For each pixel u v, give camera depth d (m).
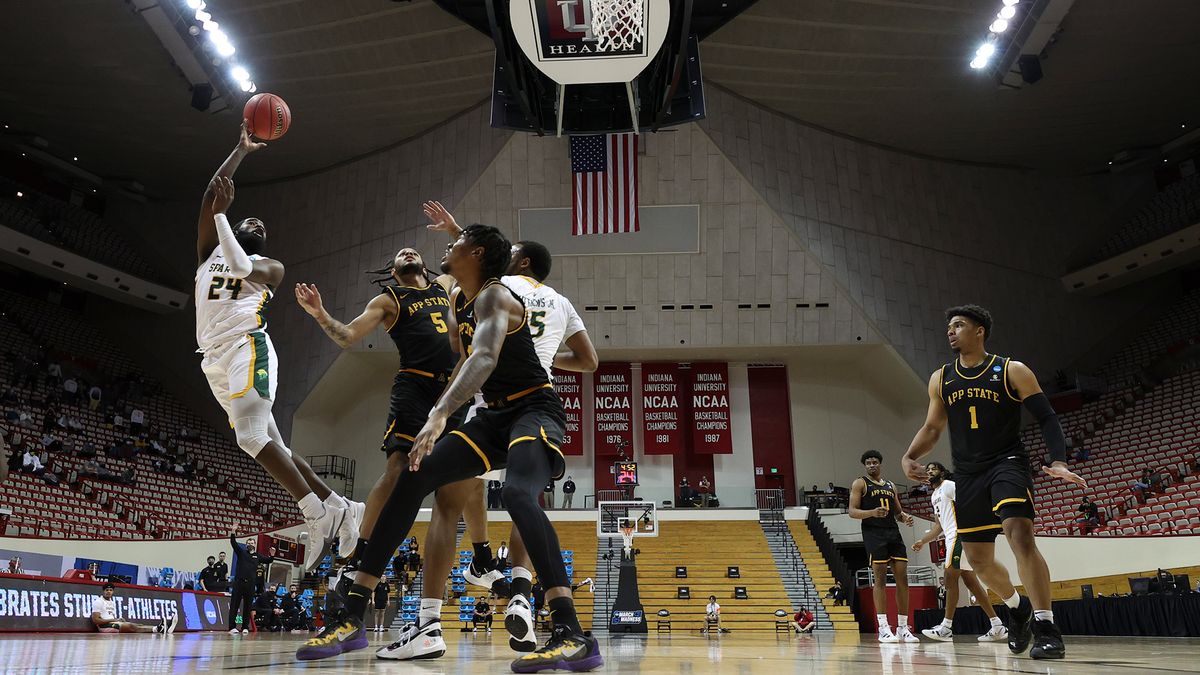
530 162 22.77
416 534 22.30
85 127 23.81
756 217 23.80
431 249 23.61
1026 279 26.78
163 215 29.09
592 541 23.42
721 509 24.77
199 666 2.37
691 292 24.81
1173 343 25.53
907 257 25.28
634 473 24.89
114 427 23.22
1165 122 24.69
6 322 25.47
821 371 28.41
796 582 21.28
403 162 24.58
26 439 19.14
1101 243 27.75
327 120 22.98
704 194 23.59
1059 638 3.53
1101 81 21.78
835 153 24.92
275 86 21.12
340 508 3.51
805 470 27.41
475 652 3.95
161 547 15.88
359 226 24.94
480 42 19.95
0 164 26.39
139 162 26.12
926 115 23.80
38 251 24.31
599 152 21.61
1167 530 16.61
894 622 18.86
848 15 19.33
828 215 24.41
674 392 27.94
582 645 2.33
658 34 12.96
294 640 5.98
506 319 2.61
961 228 26.38
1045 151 26.56
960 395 4.09
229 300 3.97
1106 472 21.23
